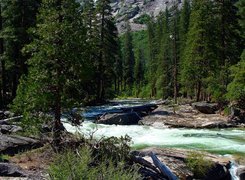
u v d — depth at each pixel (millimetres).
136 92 107625
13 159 13898
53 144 14625
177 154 16625
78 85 15734
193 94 61875
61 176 7828
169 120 31234
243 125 30000
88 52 16016
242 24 62656
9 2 36469
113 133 25781
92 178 7902
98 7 52812
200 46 50062
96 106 44938
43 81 15414
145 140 23188
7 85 43250
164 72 77688
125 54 115375
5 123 20562
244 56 42812
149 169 13797
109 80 59062
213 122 29922
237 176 15805
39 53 15539
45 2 16219
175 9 81750
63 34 15531
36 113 15516
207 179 15070
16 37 34875
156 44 98938
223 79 39719
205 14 49188
